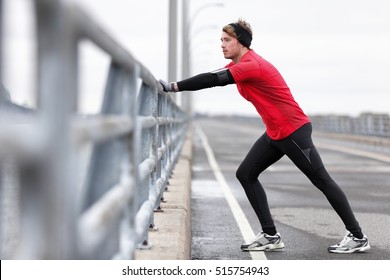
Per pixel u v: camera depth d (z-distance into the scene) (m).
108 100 4.95
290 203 18.16
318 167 10.98
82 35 3.35
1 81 2.66
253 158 11.35
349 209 11.23
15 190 4.07
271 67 10.79
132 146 5.85
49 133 2.76
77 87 3.28
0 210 3.68
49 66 2.77
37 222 2.76
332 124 83.69
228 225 14.45
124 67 5.36
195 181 23.89
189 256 10.88
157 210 12.36
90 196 4.47
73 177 3.10
